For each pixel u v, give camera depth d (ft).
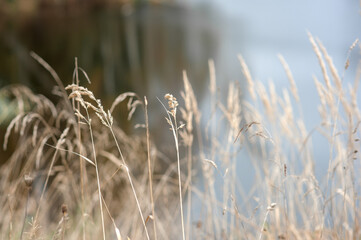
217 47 51.85
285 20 83.41
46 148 8.52
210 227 5.68
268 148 6.32
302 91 15.55
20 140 7.79
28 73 23.82
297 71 23.99
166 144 10.59
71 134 7.15
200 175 7.71
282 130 6.06
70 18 72.69
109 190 7.02
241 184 8.07
